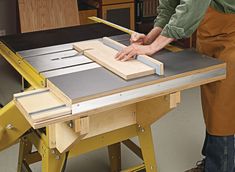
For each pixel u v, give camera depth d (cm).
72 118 131
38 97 139
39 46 185
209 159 208
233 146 200
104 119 170
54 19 348
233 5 173
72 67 158
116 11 390
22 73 167
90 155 261
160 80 146
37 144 177
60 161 170
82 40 194
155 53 172
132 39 184
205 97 194
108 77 147
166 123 297
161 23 191
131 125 184
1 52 194
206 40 190
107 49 176
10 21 392
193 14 153
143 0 406
